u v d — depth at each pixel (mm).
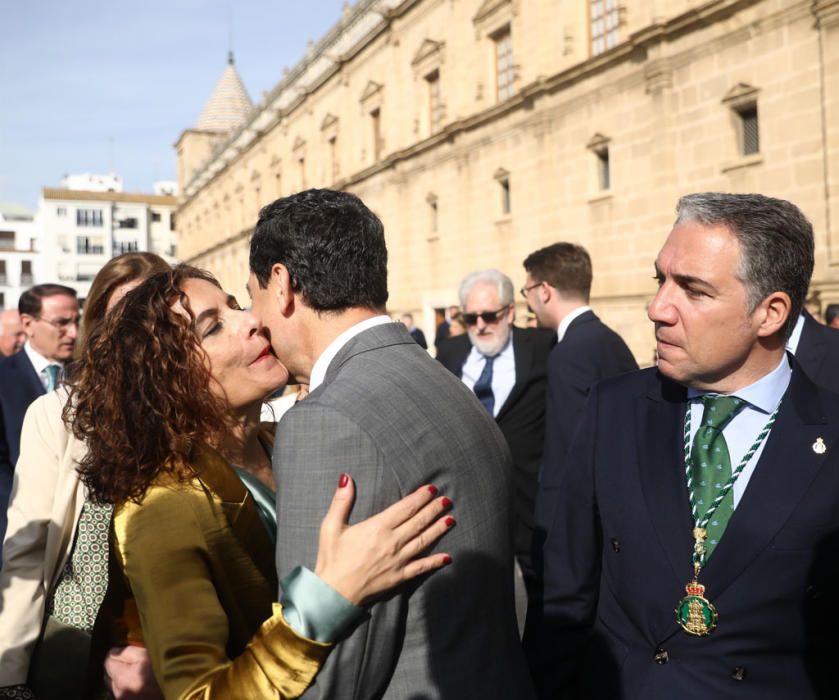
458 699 1582
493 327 5387
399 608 1535
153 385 1798
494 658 1687
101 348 1873
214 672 1498
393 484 1535
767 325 1836
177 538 1675
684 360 1883
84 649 2473
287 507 1545
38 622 2508
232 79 69188
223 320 2010
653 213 14766
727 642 1820
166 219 82375
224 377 1996
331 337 1793
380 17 27672
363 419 1547
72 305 4840
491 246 20703
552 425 4125
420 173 24531
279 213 1809
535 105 18281
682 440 2018
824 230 11539
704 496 1918
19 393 4527
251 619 1801
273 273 1814
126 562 1678
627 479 2045
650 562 1948
